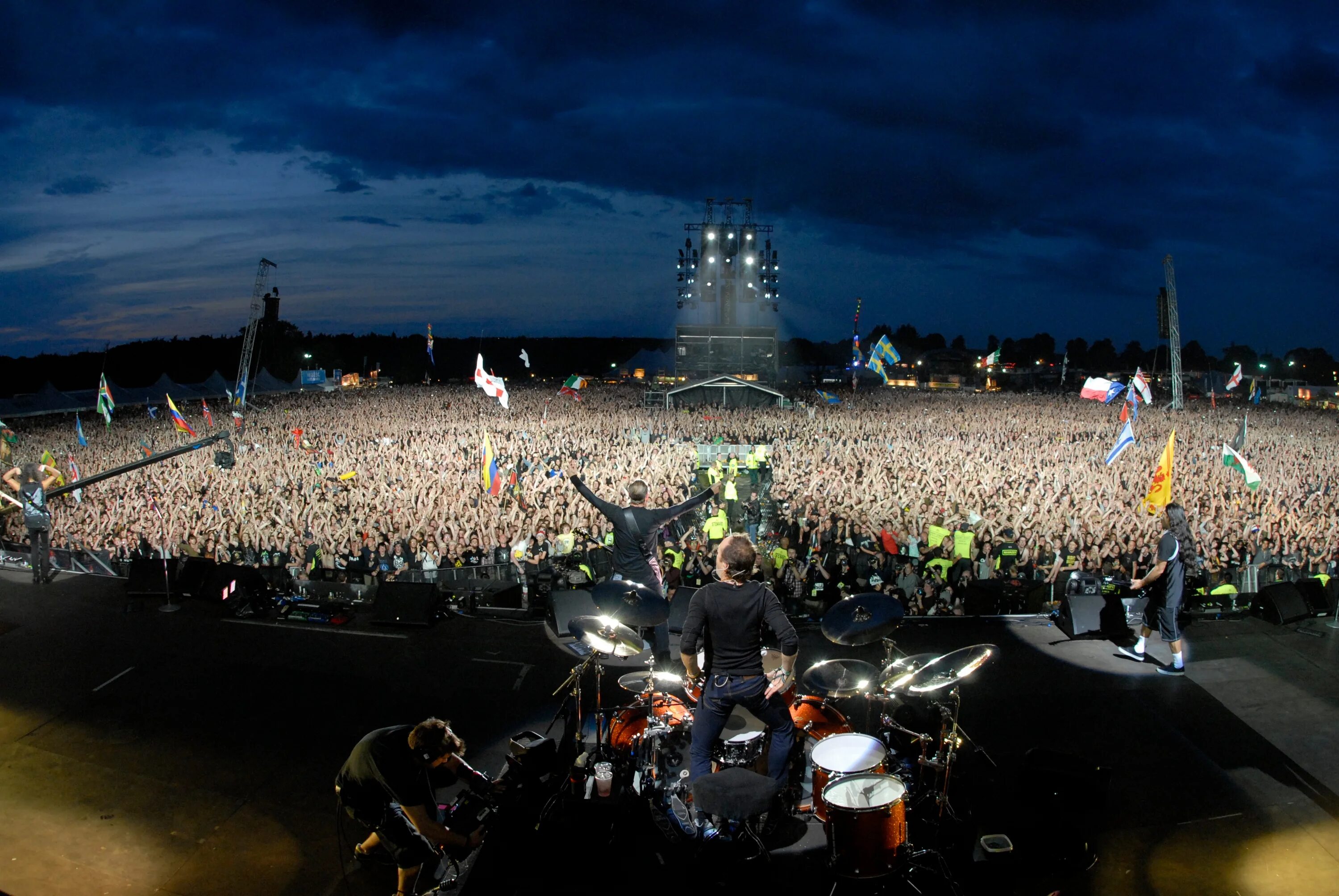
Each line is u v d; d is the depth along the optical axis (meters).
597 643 6.65
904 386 114.19
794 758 6.55
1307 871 6.23
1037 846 6.23
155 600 12.37
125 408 69.06
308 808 7.21
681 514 8.12
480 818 6.72
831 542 17.39
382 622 11.26
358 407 69.94
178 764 7.88
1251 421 55.91
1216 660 9.94
